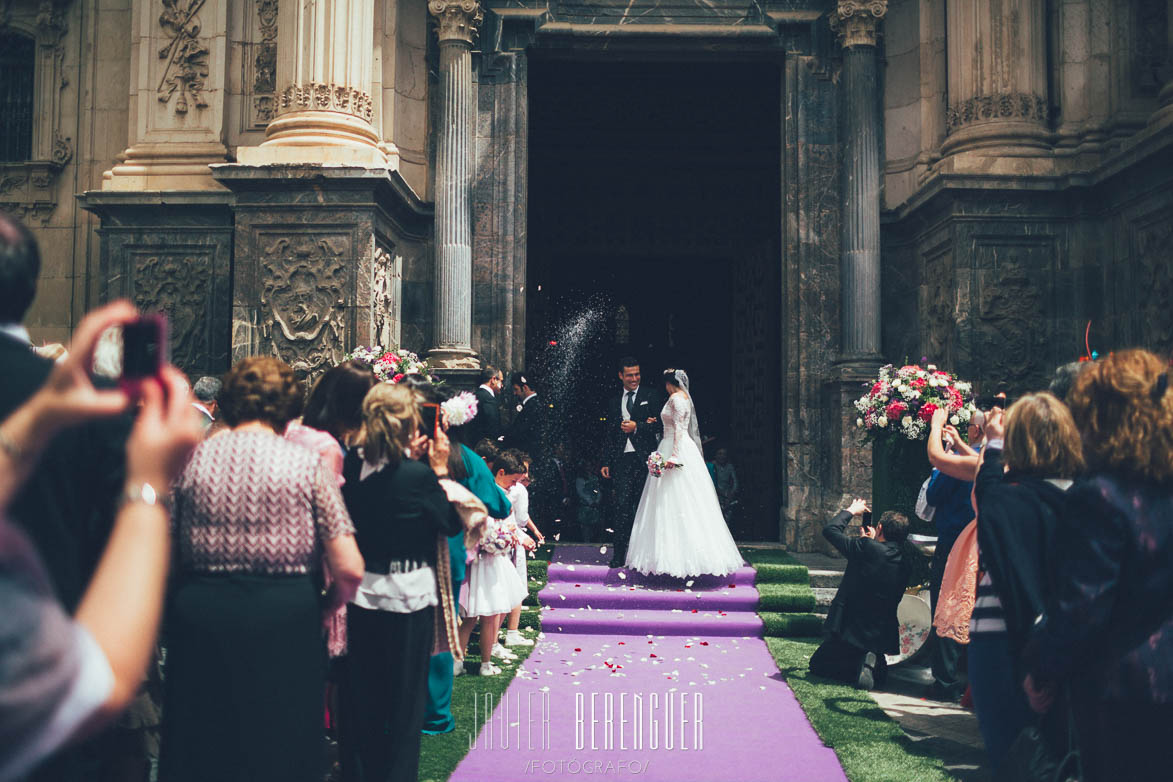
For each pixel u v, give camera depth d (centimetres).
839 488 934
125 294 932
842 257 983
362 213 849
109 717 77
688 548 753
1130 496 207
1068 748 257
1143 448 208
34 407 94
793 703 520
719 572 754
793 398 997
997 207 867
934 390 690
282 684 239
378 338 893
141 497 98
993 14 905
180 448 102
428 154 1005
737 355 1511
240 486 248
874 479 756
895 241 1005
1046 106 904
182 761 234
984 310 864
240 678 236
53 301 1015
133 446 100
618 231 1576
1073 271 866
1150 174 766
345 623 330
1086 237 862
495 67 1009
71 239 1019
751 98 1527
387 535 324
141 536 95
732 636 705
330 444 341
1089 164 871
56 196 1022
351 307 848
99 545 179
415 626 325
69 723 69
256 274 854
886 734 457
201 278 931
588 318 1817
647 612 731
